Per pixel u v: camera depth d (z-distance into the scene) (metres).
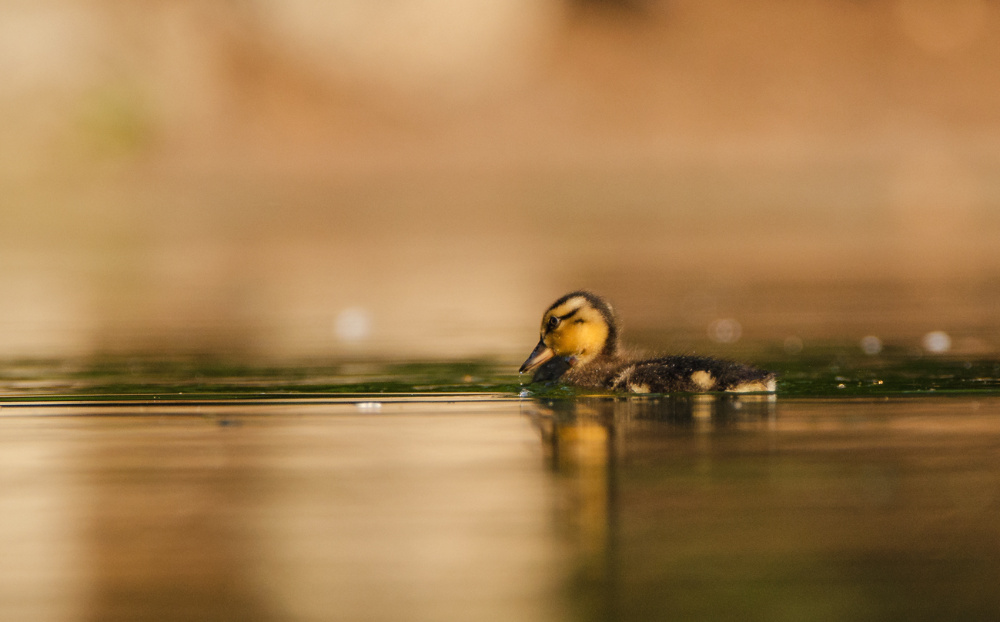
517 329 16.34
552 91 52.28
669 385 10.80
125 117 46.59
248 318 17.98
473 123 50.72
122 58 48.09
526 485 7.59
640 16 56.59
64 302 20.42
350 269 25.58
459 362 13.20
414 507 7.17
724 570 6.11
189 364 13.18
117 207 39.97
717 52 54.91
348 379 11.97
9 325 17.34
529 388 11.31
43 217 38.62
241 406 10.44
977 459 8.12
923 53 54.88
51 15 47.59
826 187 42.00
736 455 8.28
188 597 5.86
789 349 13.96
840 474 7.75
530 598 5.79
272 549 6.48
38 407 10.45
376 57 52.16
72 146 45.22
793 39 55.72
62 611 5.71
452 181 44.25
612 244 30.48
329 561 6.30
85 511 7.18
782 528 6.71
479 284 22.36
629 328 16.31
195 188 43.00
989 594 5.79
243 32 51.50
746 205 39.19
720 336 15.34
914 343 14.36
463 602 5.75
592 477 7.77
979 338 14.73
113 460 8.40
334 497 7.41
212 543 6.59
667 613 5.60
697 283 22.17
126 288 22.69
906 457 8.19
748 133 50.25
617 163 46.78
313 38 51.84
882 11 57.19
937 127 49.94
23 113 45.59
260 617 5.61
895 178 43.09
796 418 9.56
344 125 49.94
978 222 34.50
